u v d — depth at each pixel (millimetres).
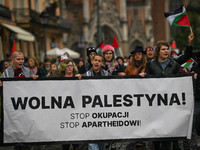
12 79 5699
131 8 61000
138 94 5816
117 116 5797
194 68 6824
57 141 5738
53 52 27562
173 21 6699
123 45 58562
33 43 29938
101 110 5781
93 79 5773
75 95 5762
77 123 5762
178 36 38594
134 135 5809
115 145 7734
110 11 57750
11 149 7910
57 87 5742
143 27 61188
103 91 5781
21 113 5707
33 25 27562
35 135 5707
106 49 7566
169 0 63531
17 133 5699
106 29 58375
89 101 5777
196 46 35781
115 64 7676
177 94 5871
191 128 5891
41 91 5730
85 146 8062
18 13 26656
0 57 20453
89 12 59500
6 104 5695
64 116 5742
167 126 5844
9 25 24297
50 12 35062
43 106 5734
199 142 8008
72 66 7137
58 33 38531
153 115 5840
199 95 6609
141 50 7773
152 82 5840
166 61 6383
